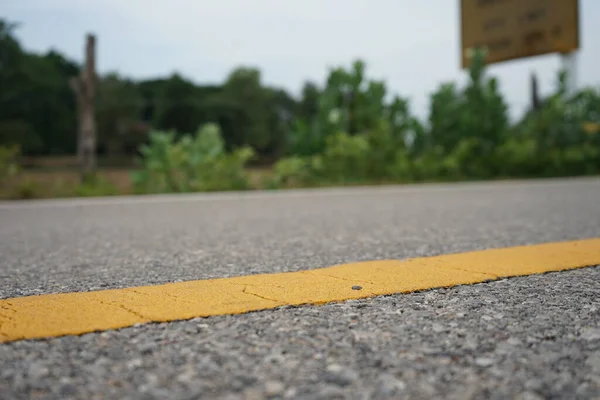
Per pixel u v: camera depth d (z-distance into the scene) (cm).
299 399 144
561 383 154
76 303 235
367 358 172
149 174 1359
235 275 305
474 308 229
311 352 177
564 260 337
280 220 627
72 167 3575
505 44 2330
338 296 246
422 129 1828
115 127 5734
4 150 1265
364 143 1574
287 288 262
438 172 1664
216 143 1434
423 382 155
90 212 787
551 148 1936
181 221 634
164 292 254
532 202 831
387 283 272
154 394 147
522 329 201
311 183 1525
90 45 1345
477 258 348
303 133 1709
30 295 261
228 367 165
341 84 1730
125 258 371
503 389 150
